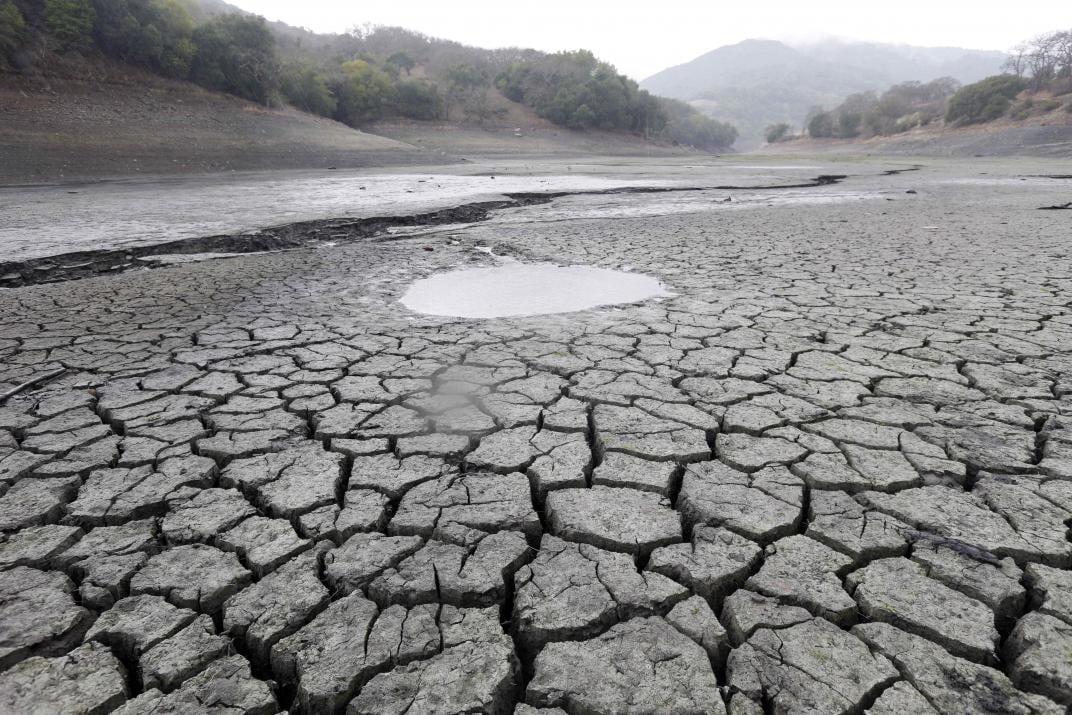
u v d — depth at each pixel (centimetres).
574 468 233
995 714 132
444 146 5416
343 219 1038
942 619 156
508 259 696
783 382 313
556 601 166
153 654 152
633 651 150
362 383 320
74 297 527
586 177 2378
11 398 307
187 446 255
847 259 649
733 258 668
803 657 146
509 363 346
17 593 173
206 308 484
